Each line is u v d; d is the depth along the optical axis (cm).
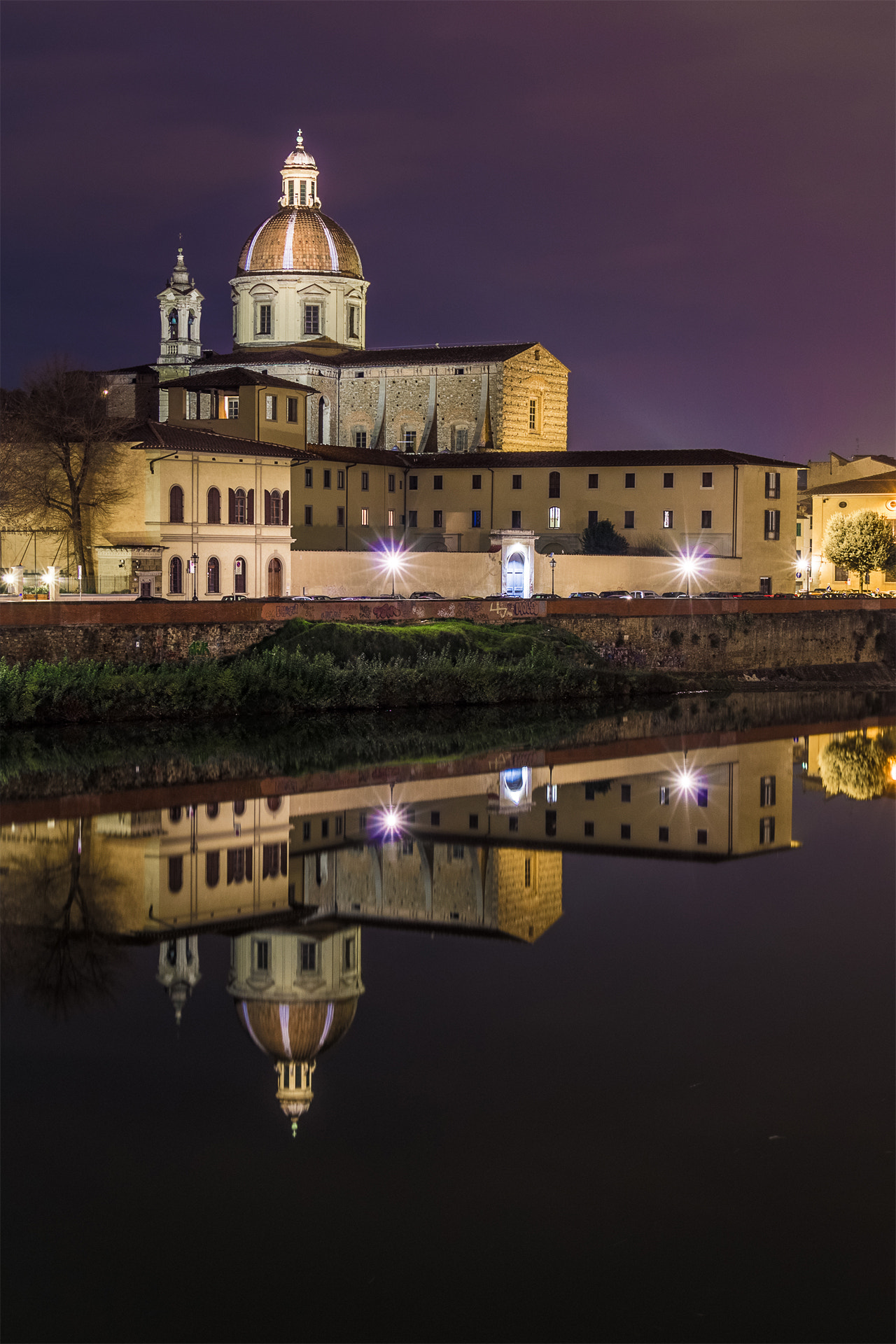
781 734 8038
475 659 9081
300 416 11869
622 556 12044
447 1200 2156
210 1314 1888
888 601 12200
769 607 11275
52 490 9819
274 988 3112
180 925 3650
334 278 14462
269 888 4056
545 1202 2145
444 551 12025
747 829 4994
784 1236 2058
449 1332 1850
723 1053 2705
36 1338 1836
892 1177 2219
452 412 13838
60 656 7781
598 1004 2991
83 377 10769
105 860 4388
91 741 6950
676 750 7188
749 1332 1850
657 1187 2186
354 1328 1855
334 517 12175
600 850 4616
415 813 5259
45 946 3441
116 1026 2881
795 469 13025
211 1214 2128
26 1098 2519
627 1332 1847
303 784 5850
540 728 8012
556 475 12950
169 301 14412
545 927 3622
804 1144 2320
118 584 9500
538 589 11619
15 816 5075
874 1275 1967
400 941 3509
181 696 7781
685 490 12675
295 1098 2502
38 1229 2083
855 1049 2723
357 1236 2064
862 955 3366
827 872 4294
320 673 8338
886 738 7875
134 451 9581
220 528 9894
